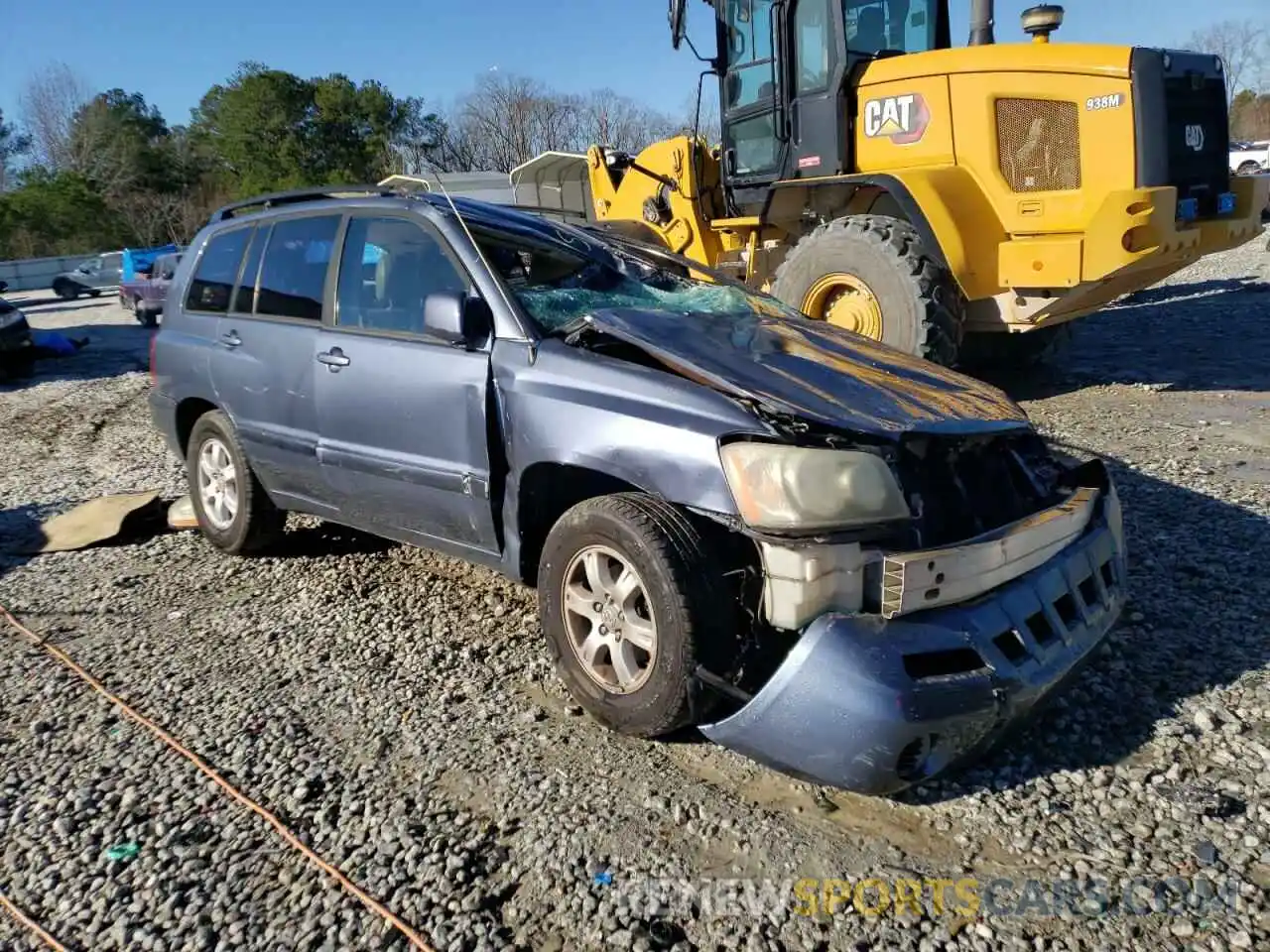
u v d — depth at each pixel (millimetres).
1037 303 7559
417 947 2510
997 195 7527
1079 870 2697
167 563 5375
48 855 2922
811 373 3438
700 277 4828
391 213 4367
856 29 8250
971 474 3330
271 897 2711
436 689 3832
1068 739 3305
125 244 58625
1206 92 7434
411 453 4047
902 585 2832
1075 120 7168
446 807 3078
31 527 6160
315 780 3242
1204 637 3945
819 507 2852
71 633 4508
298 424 4605
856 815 2969
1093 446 6699
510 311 3795
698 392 3225
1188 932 2469
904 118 7887
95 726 3650
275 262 4902
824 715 2760
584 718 3572
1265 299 12680
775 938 2502
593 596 3381
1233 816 2887
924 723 2721
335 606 4672
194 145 60281
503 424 3682
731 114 9070
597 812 3021
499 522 3805
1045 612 3121
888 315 7711
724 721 2943
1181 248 7172
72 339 16828
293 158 48375
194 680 3984
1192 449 6527
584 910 2617
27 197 56531
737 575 3146
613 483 3775
